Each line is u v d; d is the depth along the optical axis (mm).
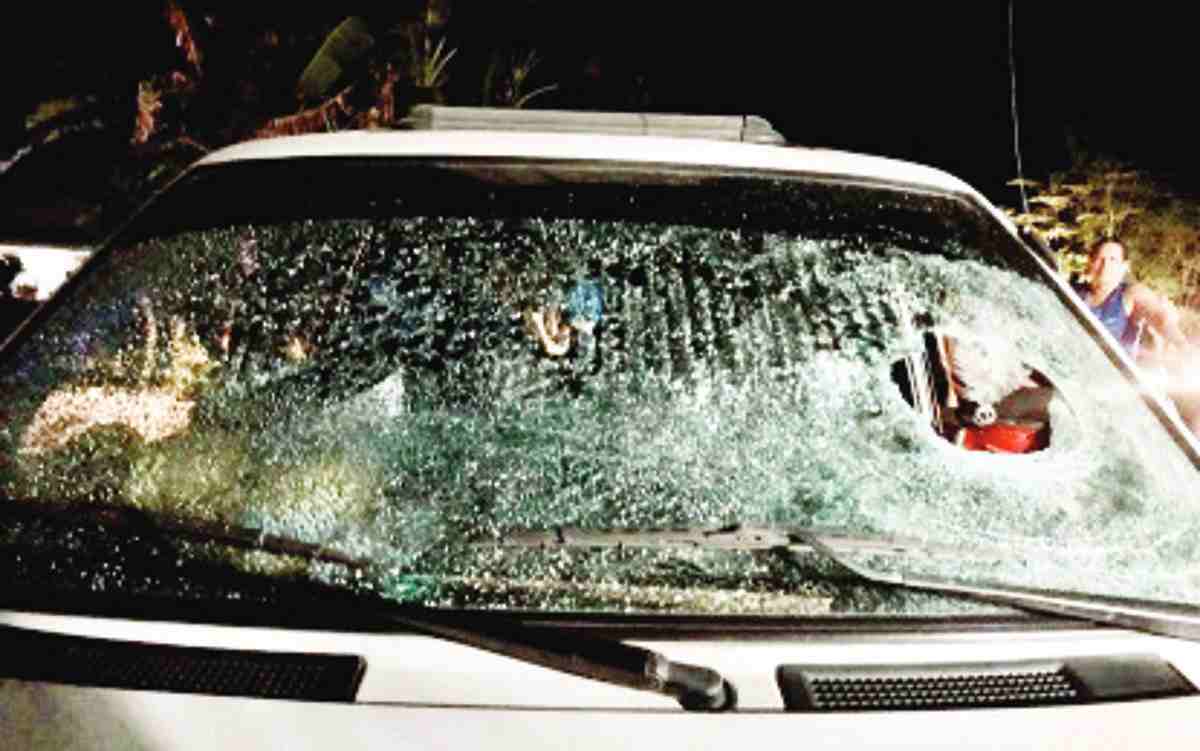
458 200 2041
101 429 1730
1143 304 5027
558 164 2102
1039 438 1824
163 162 10305
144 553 1478
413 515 1606
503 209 2031
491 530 1581
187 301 1934
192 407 1788
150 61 10922
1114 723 1334
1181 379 4547
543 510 1624
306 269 1972
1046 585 1545
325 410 1792
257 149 2172
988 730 1306
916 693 1352
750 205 2084
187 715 1251
